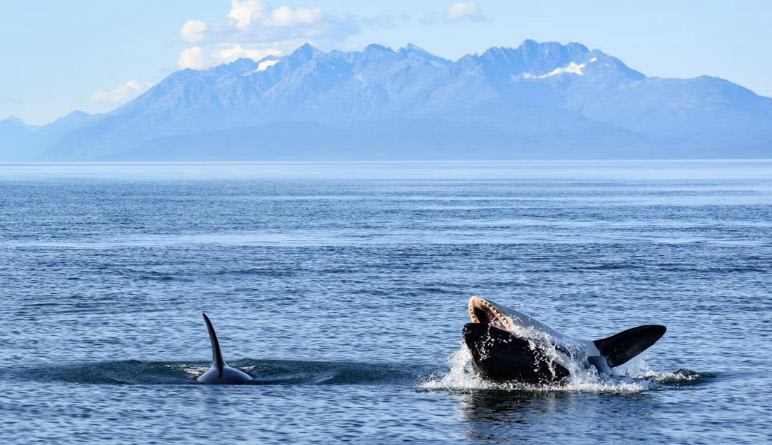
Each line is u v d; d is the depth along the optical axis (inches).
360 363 3831.2
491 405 3152.1
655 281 6515.8
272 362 3831.2
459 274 6924.2
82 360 3919.8
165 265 7500.0
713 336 4434.1
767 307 5305.1
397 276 6815.9
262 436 2854.3
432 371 3676.2
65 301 5575.8
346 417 3041.3
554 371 3235.7
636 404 3166.8
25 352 4079.7
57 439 2819.9
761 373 3651.6
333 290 6067.9
